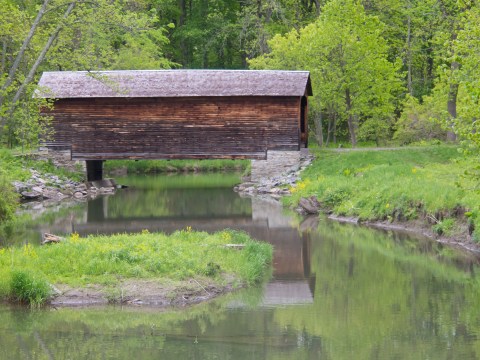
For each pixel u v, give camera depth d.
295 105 45.16
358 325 16.91
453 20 42.91
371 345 15.48
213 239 23.92
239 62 79.62
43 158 47.03
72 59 33.72
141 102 46.38
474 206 26.28
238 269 20.91
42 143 47.38
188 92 45.12
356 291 20.02
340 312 17.94
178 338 16.03
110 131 46.75
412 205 30.06
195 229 30.75
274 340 15.86
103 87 46.16
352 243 27.14
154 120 46.34
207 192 46.28
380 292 19.83
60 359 14.77
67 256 20.27
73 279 19.12
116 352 15.19
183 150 46.22
